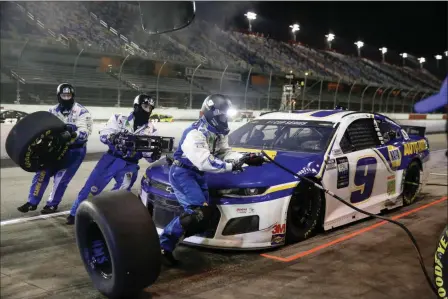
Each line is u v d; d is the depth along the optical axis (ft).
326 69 150.82
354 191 16.40
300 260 13.00
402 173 19.12
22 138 12.63
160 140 14.14
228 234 13.10
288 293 10.82
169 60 111.86
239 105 116.26
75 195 22.67
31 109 78.79
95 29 114.62
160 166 14.78
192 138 11.60
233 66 125.08
